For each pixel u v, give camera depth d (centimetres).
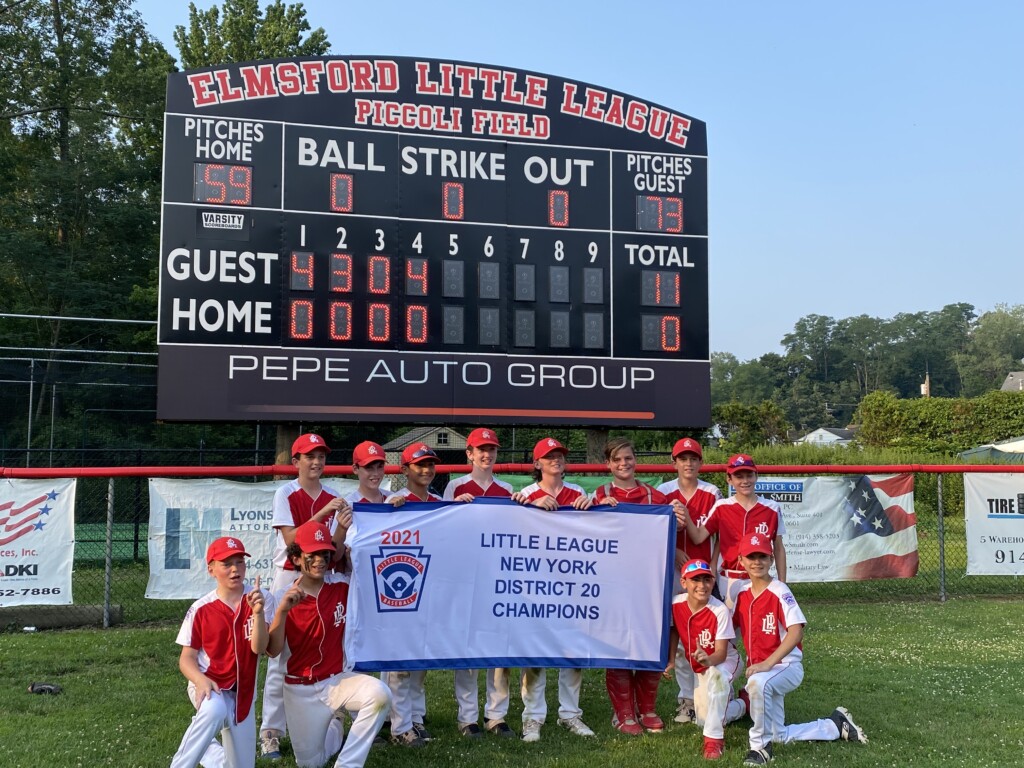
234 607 414
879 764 441
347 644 454
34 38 2633
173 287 898
